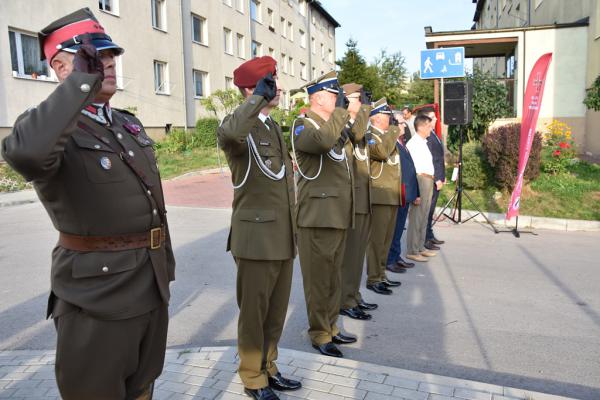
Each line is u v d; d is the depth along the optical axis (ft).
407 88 114.32
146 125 63.16
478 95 45.09
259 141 9.77
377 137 16.26
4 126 44.32
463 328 14.08
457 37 52.26
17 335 13.70
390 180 16.72
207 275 19.08
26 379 10.69
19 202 36.73
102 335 6.31
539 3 67.41
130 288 6.50
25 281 18.28
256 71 9.83
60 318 6.40
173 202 37.50
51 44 6.40
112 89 6.54
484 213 30.19
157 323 7.20
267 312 10.35
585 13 50.44
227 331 14.01
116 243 6.45
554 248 23.53
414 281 18.51
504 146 31.78
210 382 10.46
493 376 11.37
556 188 32.73
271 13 105.40
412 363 12.03
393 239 19.70
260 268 9.72
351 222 12.41
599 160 43.14
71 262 6.31
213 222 29.66
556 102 51.44
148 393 7.41
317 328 12.49
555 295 16.84
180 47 70.03
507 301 16.28
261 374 9.97
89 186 6.17
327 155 12.09
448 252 22.86
